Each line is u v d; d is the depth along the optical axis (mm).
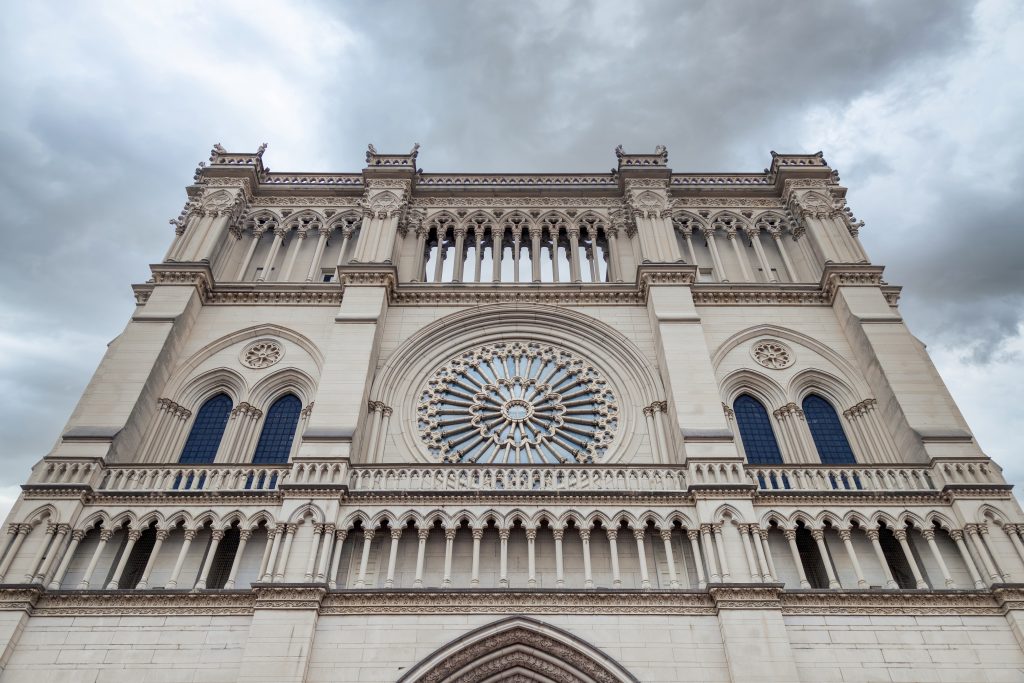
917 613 24156
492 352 36375
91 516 26250
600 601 24156
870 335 33688
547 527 26922
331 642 23156
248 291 36906
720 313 36625
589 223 42031
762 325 36000
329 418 29734
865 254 38125
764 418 33656
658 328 34188
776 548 26766
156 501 26875
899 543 26531
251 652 22344
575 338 36594
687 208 42438
